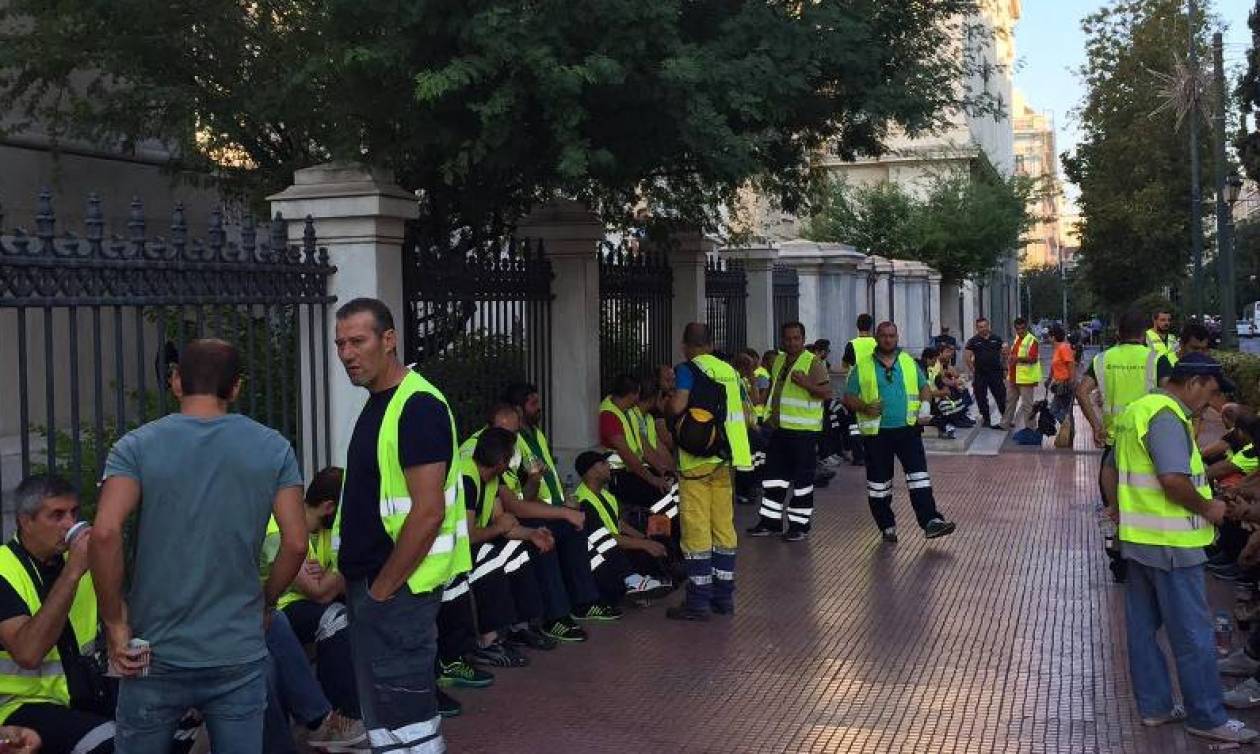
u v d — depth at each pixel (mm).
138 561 3809
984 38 13406
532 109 7656
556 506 7512
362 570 4453
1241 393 19250
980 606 8203
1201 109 30000
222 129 8836
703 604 7930
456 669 6488
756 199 14016
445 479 4383
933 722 5918
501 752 5570
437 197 9469
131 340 9656
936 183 34406
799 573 9344
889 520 10547
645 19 7191
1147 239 37281
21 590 4391
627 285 11680
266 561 5453
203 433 3861
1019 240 39781
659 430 9797
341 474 5812
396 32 7195
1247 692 6105
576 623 7730
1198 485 5695
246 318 6898
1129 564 5824
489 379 8984
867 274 24500
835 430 15641
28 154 10352
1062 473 14773
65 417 9344
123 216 11320
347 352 4430
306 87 7820
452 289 8375
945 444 17047
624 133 8148
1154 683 5805
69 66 8812
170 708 3820
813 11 8227
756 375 13367
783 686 6512
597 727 5898
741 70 7547
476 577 6828
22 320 4812
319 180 7188
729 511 8094
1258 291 61125
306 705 5426
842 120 10047
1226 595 8320
